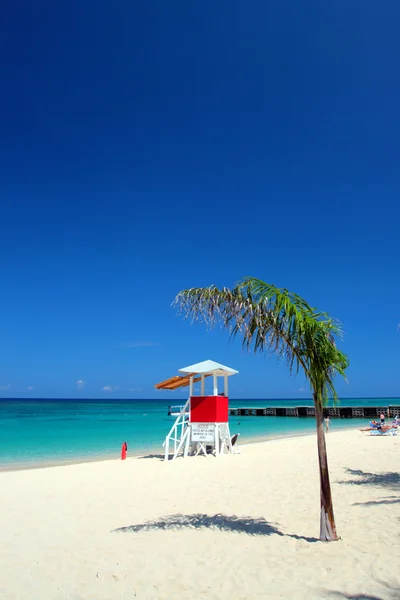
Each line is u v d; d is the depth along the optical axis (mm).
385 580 4965
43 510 9406
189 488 11430
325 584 5012
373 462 14594
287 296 6699
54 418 58875
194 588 5211
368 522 7383
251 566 5738
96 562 6191
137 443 26844
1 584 5562
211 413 17594
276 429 40625
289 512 8531
